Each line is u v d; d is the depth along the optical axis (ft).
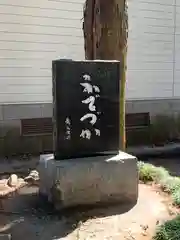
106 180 15.96
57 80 15.43
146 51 30.22
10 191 18.57
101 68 16.08
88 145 16.22
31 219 15.02
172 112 31.99
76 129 15.96
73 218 15.02
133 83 30.07
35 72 26.94
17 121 26.86
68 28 27.43
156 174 19.57
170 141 32.19
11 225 14.48
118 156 16.56
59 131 15.72
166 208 15.98
